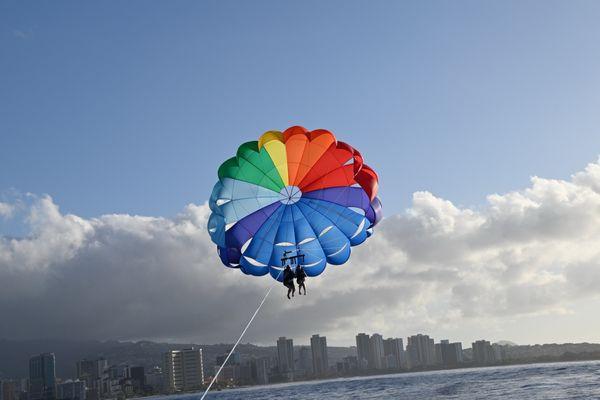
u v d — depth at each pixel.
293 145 32.34
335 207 33.62
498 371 177.12
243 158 32.62
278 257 33.38
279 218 33.62
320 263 33.69
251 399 165.62
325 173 33.16
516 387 91.50
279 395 175.75
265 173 32.97
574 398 65.06
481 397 77.44
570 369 136.88
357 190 33.22
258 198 33.38
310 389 199.38
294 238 33.56
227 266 33.19
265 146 32.25
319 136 32.31
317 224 33.66
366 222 34.03
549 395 70.56
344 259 34.00
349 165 32.75
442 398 83.94
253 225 33.03
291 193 33.84
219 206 32.75
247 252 33.28
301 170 33.16
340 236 33.81
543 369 150.25
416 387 126.38
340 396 124.25
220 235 32.38
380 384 169.38
